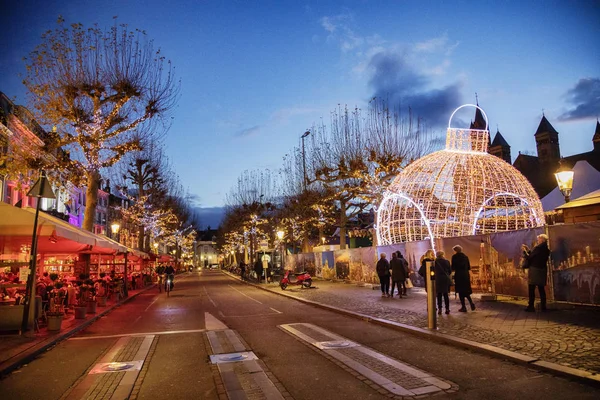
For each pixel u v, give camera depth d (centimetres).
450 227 1666
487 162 1698
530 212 1642
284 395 532
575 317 930
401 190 1791
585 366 566
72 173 1848
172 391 568
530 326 855
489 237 1326
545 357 621
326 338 884
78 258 1938
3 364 715
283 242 4425
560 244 1062
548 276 1091
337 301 1566
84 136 1808
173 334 1024
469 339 767
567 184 1239
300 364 678
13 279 1344
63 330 1068
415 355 709
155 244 6506
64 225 1281
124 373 666
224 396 538
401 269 1560
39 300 1079
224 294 2358
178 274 6944
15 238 1159
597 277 966
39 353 838
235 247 7456
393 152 2512
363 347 784
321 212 3384
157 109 1952
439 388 532
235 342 883
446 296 1082
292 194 3850
